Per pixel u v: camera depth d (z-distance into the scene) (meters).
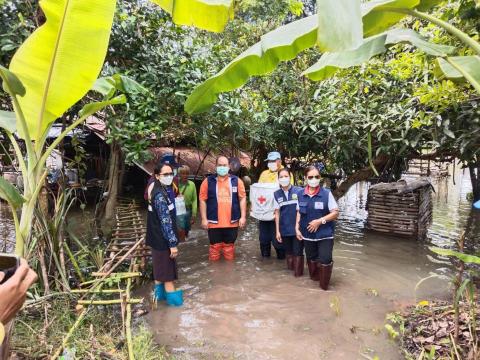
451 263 6.00
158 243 4.37
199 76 5.80
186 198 6.45
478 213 10.20
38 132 2.53
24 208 2.46
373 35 2.84
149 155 5.39
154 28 5.69
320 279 5.02
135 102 5.12
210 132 6.52
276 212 5.77
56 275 4.34
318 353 3.51
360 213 10.20
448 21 4.00
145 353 3.24
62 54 2.44
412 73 5.45
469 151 6.53
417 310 4.18
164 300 4.64
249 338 3.79
